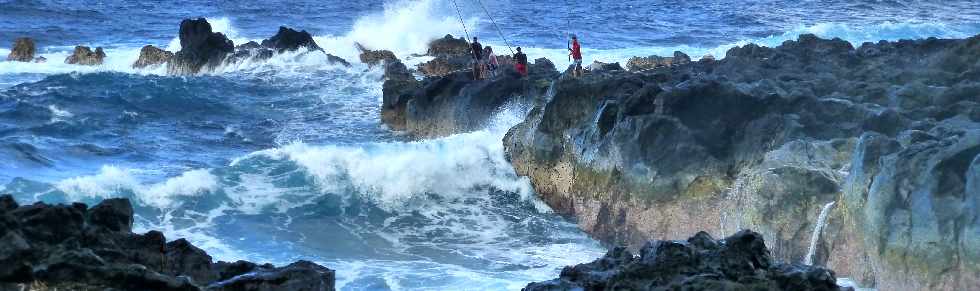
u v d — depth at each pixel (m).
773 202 25.39
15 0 98.44
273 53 59.44
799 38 49.22
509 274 25.73
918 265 21.94
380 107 49.53
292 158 32.59
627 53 67.69
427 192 32.53
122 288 14.09
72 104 46.28
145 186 30.38
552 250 28.50
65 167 35.66
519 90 40.22
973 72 34.00
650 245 15.55
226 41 59.50
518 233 30.02
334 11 101.88
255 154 32.91
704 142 28.86
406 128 44.06
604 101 31.69
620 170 29.39
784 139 28.03
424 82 46.12
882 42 47.88
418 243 28.64
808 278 14.35
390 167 32.19
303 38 61.16
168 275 14.73
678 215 28.09
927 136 24.95
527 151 33.16
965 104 28.84
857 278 23.94
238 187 31.16
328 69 58.44
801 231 25.11
